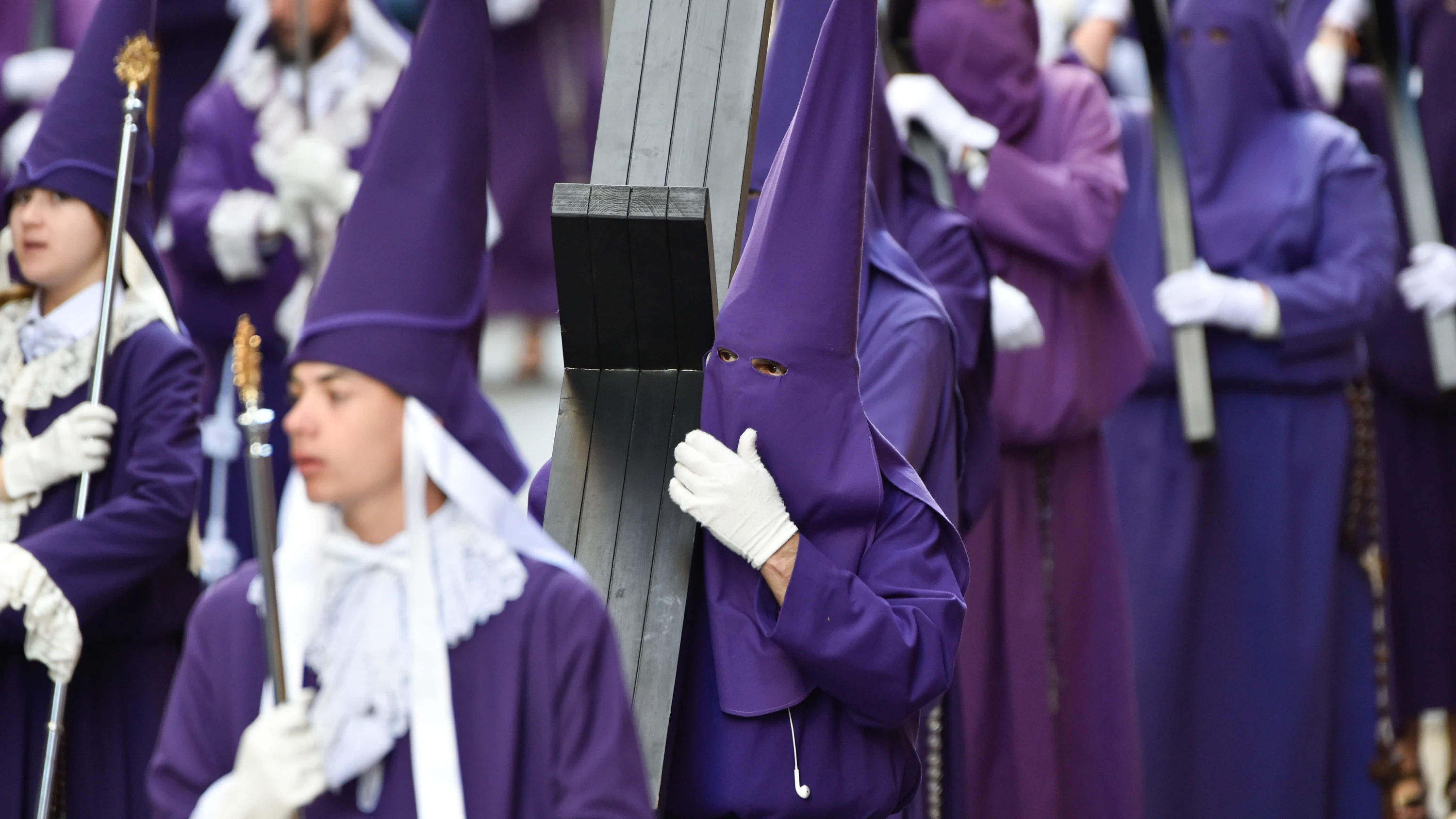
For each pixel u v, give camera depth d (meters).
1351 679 19.00
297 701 7.46
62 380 12.86
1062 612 16.88
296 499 8.01
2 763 12.62
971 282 14.27
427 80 8.58
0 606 11.98
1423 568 20.80
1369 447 19.16
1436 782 20.84
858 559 9.74
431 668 7.71
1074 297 17.20
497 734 7.75
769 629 9.57
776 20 14.38
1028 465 16.89
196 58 22.44
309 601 7.90
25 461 12.53
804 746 9.64
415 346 8.12
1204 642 18.78
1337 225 18.75
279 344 18.86
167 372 12.88
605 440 10.26
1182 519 18.78
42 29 22.77
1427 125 21.09
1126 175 19.31
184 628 13.34
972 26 17.30
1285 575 18.61
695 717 9.84
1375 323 18.62
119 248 12.52
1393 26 20.78
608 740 7.82
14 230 12.91
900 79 17.39
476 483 7.88
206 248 18.83
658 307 10.26
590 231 10.08
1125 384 17.44
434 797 7.61
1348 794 18.95
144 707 13.09
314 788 7.36
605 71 10.77
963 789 15.28
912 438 11.81
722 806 9.70
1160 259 19.02
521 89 24.22
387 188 8.40
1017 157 17.08
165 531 12.55
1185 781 18.64
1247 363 18.61
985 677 16.33
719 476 9.47
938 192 17.14
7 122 22.42
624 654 9.68
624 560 9.91
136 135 12.51
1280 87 19.19
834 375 9.58
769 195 9.73
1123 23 21.69
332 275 8.17
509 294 24.34
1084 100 17.86
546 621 7.88
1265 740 18.52
